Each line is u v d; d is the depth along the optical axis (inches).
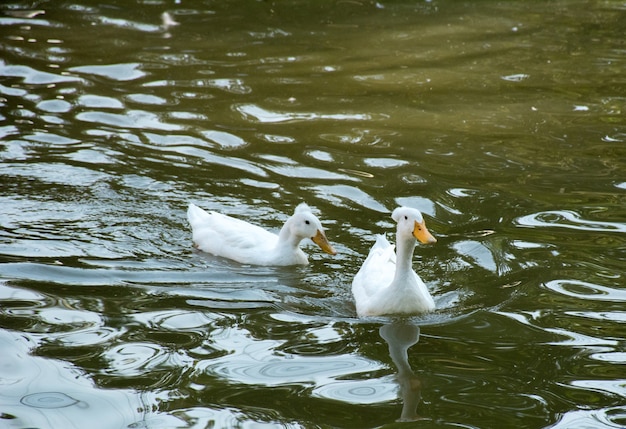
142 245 518.6
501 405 355.3
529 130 699.4
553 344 406.6
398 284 441.7
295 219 506.0
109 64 830.5
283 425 341.1
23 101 727.7
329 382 373.7
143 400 358.0
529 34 969.5
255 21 999.6
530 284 468.4
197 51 883.4
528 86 803.4
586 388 369.1
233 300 458.9
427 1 1098.7
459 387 369.7
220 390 366.3
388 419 344.5
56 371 379.6
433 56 885.8
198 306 448.1
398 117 722.8
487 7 1080.2
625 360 391.9
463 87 797.9
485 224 539.8
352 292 474.6
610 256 496.7
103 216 547.2
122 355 394.0
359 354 399.9
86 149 639.8
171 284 473.7
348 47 912.3
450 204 566.9
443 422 343.6
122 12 1010.1
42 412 348.5
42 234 519.5
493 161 637.3
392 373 381.4
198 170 613.9
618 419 346.0
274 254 509.4
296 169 619.2
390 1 1091.9
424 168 622.8
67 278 471.2
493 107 749.3
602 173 616.1
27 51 856.3
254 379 375.2
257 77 810.8
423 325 431.2
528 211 556.1
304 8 1053.2
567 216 548.4
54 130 670.5
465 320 434.6
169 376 377.1
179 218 552.1
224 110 727.1
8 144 640.4
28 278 467.5
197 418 346.0
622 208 559.5
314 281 489.7
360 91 781.3
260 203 569.9
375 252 489.7
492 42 936.9
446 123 711.7
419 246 515.8
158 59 852.6
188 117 708.7
